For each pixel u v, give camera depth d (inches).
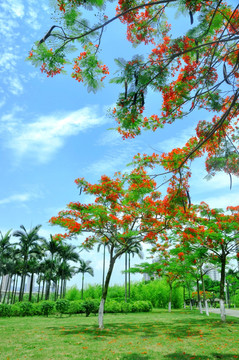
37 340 421.1
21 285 1525.6
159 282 1704.0
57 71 148.6
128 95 140.8
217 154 195.9
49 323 673.6
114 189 497.7
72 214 536.4
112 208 540.1
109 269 578.2
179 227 571.5
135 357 313.7
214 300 2267.5
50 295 2162.9
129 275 1636.3
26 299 2201.0
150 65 137.4
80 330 527.5
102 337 448.8
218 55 170.6
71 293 1680.6
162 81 148.6
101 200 530.0
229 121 192.7
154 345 387.2
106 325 618.5
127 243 576.4
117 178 500.4
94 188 504.7
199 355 325.1
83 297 1678.2
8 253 1523.1
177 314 1047.6
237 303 2166.6
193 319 780.0
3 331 523.8
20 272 1689.2
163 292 1647.4
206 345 388.2
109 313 1140.5
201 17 159.6
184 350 354.0
